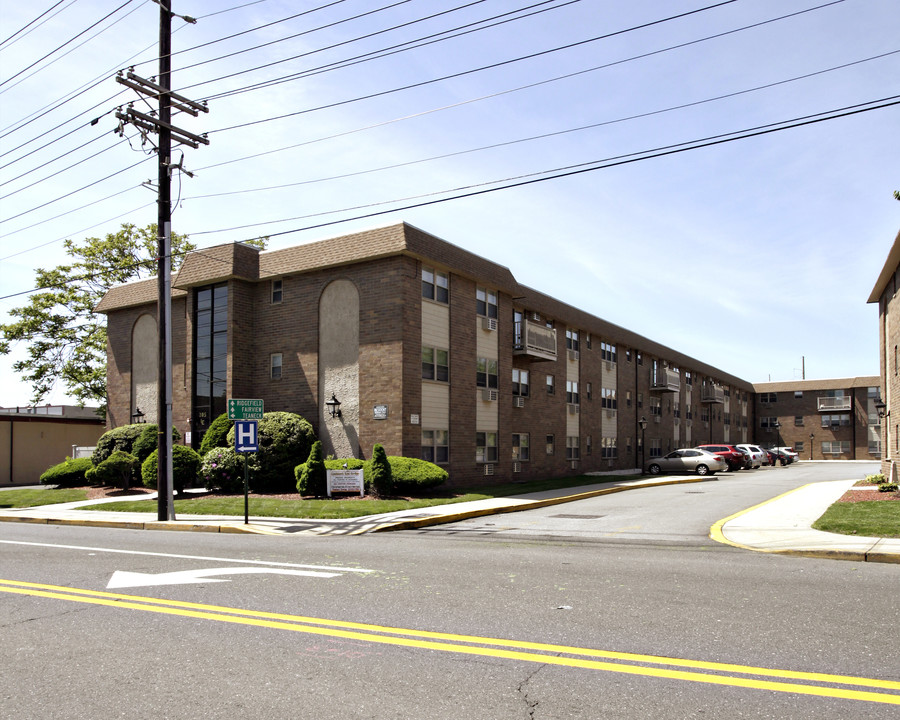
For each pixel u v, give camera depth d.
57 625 6.38
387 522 15.20
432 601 7.10
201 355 26.70
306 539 13.15
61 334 37.25
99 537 13.59
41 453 35.38
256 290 25.92
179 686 4.75
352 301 23.50
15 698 4.57
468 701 4.39
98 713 4.30
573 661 5.12
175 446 22.28
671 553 10.70
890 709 4.20
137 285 30.08
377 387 22.59
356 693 4.56
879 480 23.88
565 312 34.03
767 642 5.56
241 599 7.32
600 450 37.72
